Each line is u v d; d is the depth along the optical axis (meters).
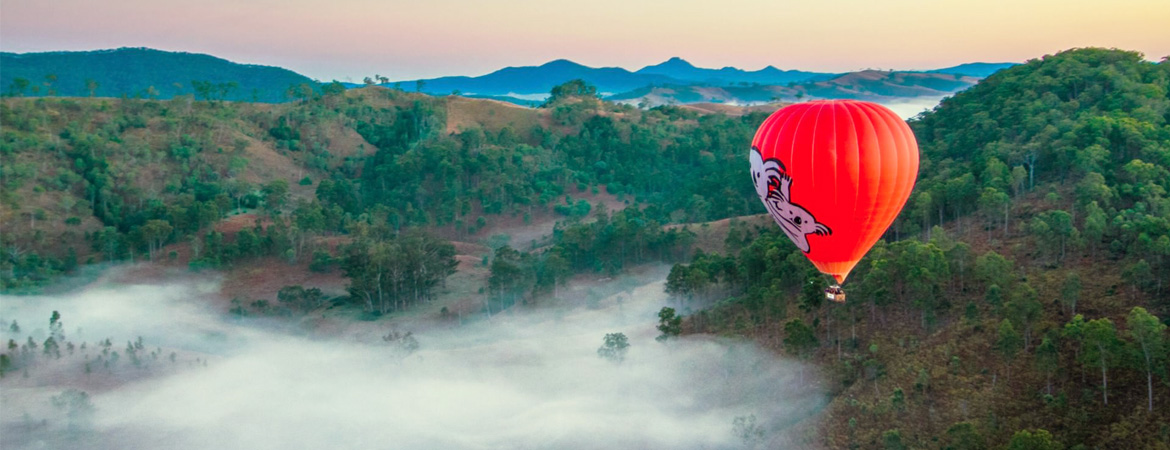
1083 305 90.50
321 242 191.38
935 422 81.31
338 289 171.75
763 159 68.88
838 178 64.50
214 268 181.25
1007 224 115.19
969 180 123.69
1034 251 104.75
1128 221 100.00
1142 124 125.94
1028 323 87.44
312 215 189.75
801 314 108.50
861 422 84.94
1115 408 76.12
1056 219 101.56
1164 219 95.94
